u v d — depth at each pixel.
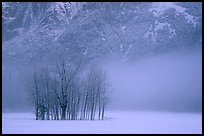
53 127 70.62
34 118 108.00
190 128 69.31
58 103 100.25
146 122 89.25
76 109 101.81
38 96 100.38
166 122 89.44
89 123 83.12
